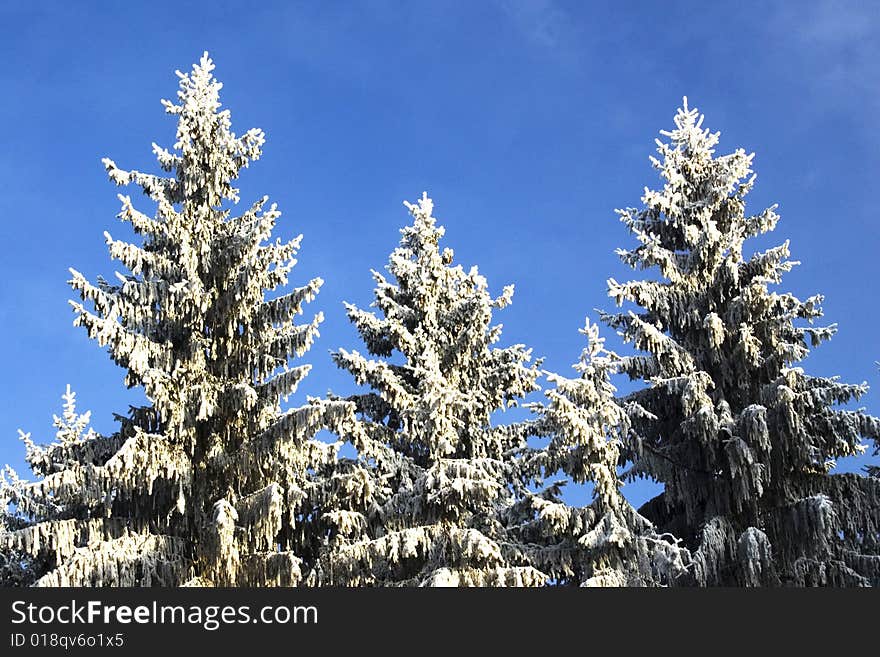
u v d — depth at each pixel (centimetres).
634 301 2939
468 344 2739
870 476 2766
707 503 2809
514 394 2842
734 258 2989
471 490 2344
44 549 2358
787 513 2673
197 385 2417
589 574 2366
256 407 2428
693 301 2980
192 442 2416
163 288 2494
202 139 2672
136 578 2280
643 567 2345
